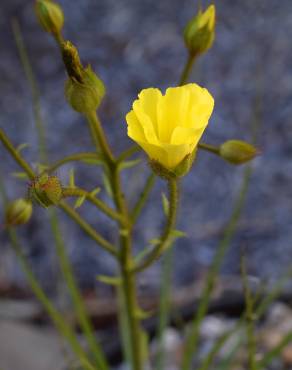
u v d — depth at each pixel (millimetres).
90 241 532
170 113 211
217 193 557
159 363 376
